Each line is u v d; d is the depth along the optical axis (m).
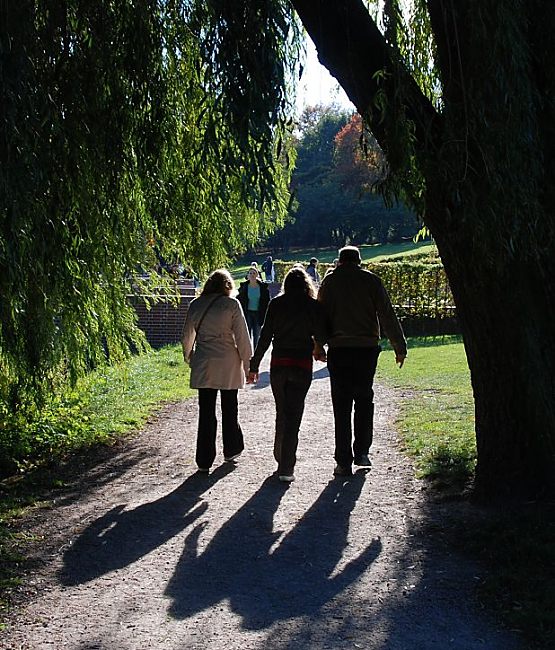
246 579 4.83
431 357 16.39
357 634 4.03
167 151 8.45
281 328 7.13
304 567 5.01
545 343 5.71
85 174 7.33
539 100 5.25
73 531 5.85
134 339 10.04
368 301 7.09
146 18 7.11
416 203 5.28
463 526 5.49
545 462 5.71
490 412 5.91
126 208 8.55
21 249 6.16
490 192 5.03
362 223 62.34
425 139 5.26
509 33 5.03
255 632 4.08
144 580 4.84
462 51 5.28
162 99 7.36
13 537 5.71
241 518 6.07
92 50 7.15
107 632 4.10
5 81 5.66
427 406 10.56
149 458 8.26
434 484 6.69
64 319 8.45
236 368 7.56
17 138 5.71
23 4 6.02
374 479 7.06
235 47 5.54
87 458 8.30
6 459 8.02
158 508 6.41
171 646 3.93
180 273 10.40
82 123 7.16
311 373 7.18
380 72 5.32
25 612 4.38
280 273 40.31
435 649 3.85
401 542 5.38
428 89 7.37
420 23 7.37
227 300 7.52
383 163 5.45
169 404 11.58
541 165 5.23
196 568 5.04
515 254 5.56
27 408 9.31
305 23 5.75
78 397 11.05
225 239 10.00
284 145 6.70
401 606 4.35
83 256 7.93
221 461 8.00
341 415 7.16
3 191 5.59
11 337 7.81
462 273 5.72
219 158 5.71
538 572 4.61
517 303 5.64
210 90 5.65
